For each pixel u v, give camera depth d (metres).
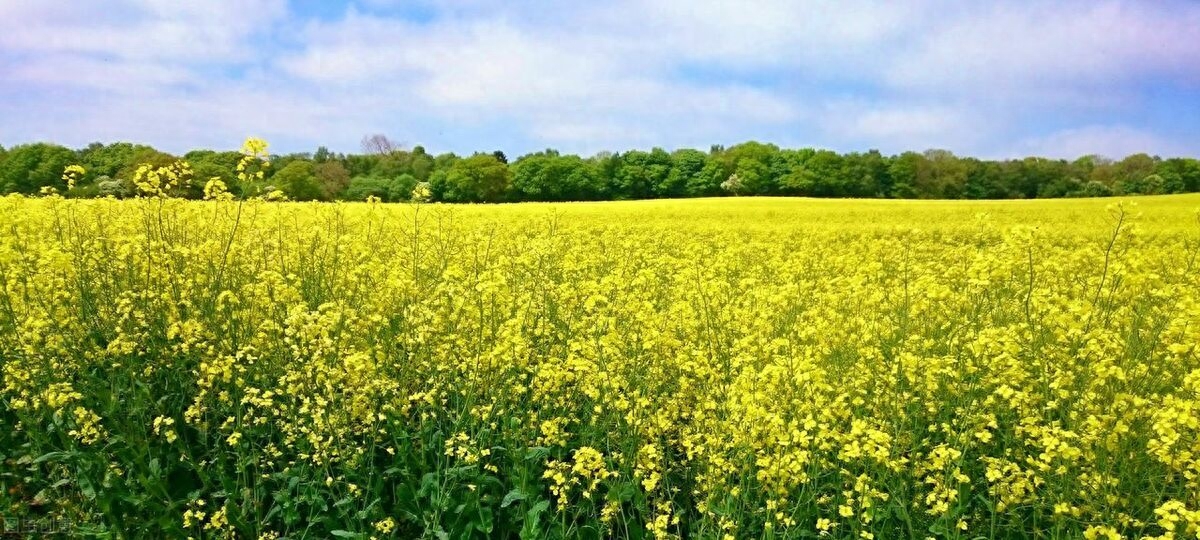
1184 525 3.73
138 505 4.75
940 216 31.00
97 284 7.14
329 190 60.72
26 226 7.74
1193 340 5.13
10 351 5.64
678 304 6.83
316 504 4.87
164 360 5.91
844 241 20.70
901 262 11.77
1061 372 5.23
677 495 5.23
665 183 83.19
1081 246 18.27
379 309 7.16
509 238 16.42
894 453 4.66
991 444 5.32
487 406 5.25
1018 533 4.65
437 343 6.21
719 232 22.06
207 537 4.75
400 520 4.93
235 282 7.68
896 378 5.36
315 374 5.35
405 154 92.62
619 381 5.44
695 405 5.83
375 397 5.32
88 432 4.75
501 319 6.88
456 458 5.07
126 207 11.56
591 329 6.54
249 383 5.82
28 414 5.17
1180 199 43.00
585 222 23.89
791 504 4.63
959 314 7.00
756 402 4.76
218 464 5.00
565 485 4.71
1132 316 6.69
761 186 82.25
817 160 81.62
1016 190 79.12
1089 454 4.32
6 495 4.78
